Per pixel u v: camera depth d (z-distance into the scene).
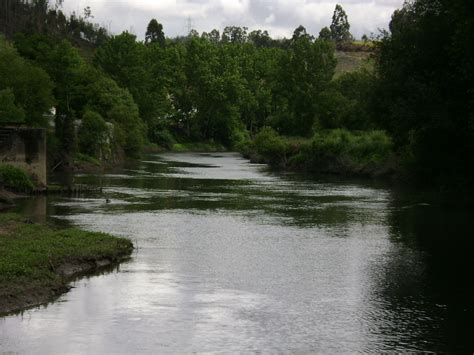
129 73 136.62
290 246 28.06
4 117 58.81
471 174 50.09
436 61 50.00
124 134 95.88
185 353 15.46
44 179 48.94
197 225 33.44
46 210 38.41
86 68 101.25
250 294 20.38
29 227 28.23
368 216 37.56
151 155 121.88
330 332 17.08
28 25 178.50
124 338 16.34
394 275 23.06
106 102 97.25
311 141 84.56
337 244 28.70
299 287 21.30
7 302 18.36
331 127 110.94
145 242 28.39
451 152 51.25
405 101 49.03
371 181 63.75
